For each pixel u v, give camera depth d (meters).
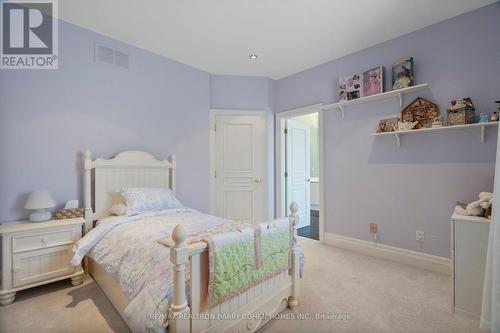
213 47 2.97
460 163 2.33
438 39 2.44
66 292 2.09
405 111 2.62
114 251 1.84
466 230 1.76
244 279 1.46
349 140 3.15
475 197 2.25
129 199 2.50
